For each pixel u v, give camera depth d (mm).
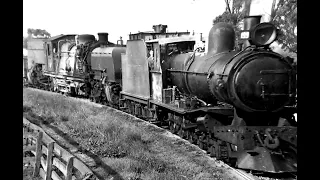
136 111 14664
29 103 17609
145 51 13047
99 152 9367
